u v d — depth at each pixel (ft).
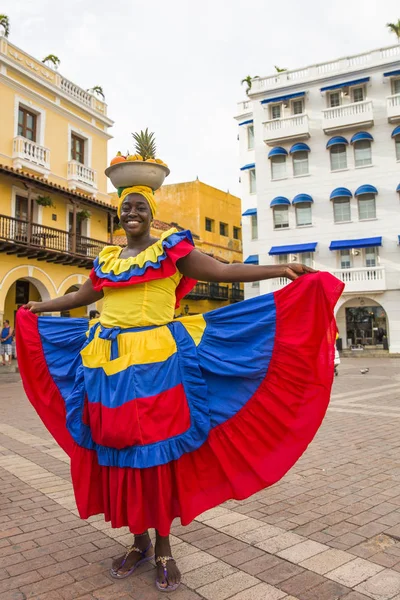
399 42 92.27
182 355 9.04
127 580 9.00
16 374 55.62
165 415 8.50
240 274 9.07
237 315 9.50
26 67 67.36
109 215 80.23
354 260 91.20
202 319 9.68
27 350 10.76
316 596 8.29
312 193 94.12
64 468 17.12
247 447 9.02
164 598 8.31
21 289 73.00
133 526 8.36
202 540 10.77
